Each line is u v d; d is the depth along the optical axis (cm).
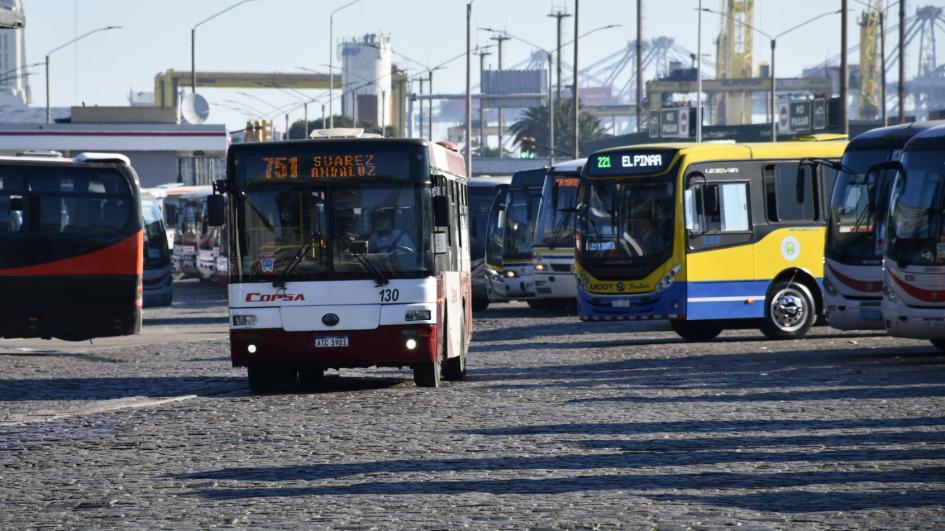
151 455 3788
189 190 19500
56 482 3347
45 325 7650
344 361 5338
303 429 4284
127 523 2767
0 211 7619
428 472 3356
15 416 4859
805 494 2938
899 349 7075
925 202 6200
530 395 5219
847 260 6869
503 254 11194
